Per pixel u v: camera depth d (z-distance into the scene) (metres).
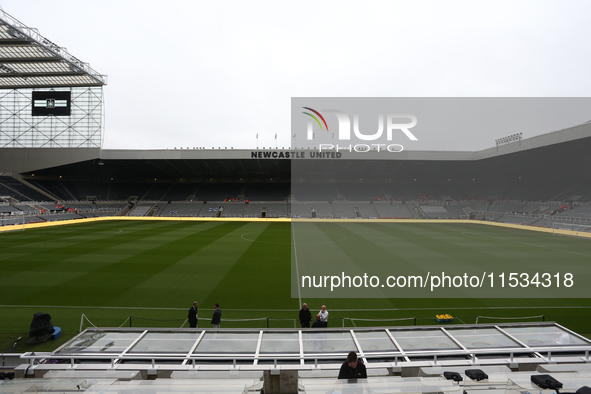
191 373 5.49
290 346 6.41
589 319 12.05
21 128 52.69
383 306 13.48
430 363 5.75
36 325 9.84
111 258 22.14
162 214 61.28
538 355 6.09
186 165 61.22
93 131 52.84
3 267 19.31
